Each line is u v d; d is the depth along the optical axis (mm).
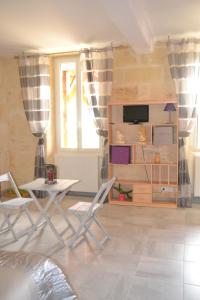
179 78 4441
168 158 4762
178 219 4027
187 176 4512
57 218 4164
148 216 4172
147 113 4680
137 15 3207
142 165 4879
